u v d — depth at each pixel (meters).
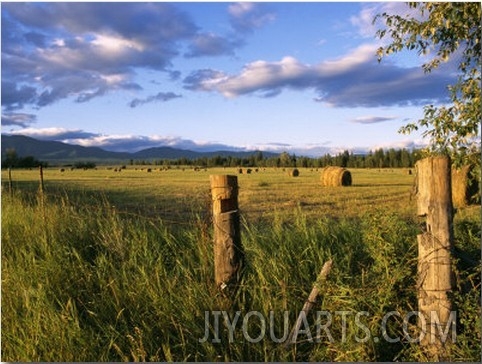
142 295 4.88
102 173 80.31
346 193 32.16
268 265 5.09
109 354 4.24
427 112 7.62
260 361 4.09
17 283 5.32
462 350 3.79
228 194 4.85
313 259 5.25
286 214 16.89
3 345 4.37
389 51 7.93
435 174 4.02
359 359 3.93
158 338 4.36
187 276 5.01
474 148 7.38
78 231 6.98
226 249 4.83
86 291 5.23
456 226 6.54
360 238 5.77
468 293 3.96
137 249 5.93
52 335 4.33
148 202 23.53
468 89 7.34
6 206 9.50
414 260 4.37
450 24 7.27
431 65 7.96
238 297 4.63
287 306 4.56
